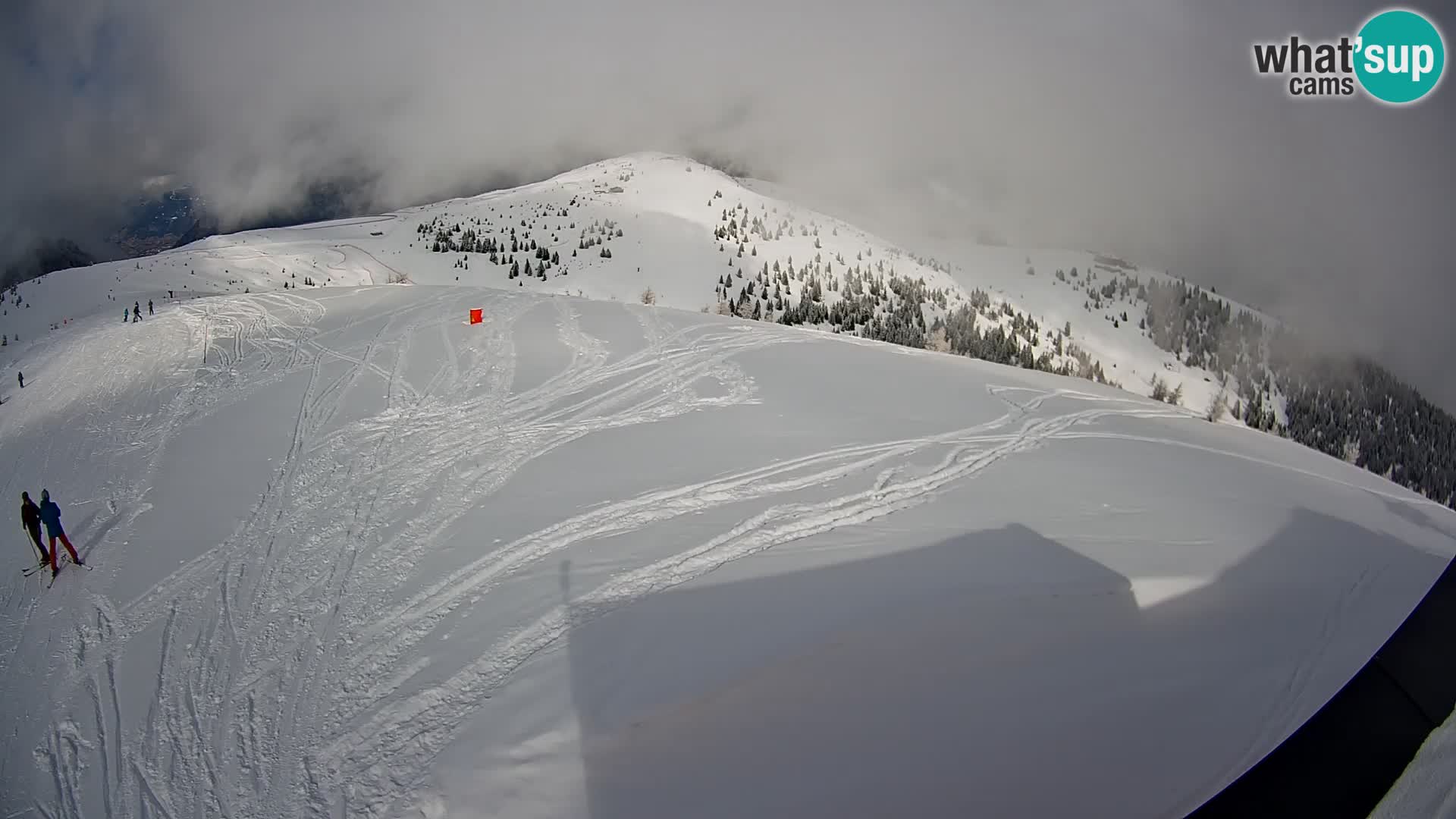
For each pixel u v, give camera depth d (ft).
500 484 42.32
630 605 28.17
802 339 87.04
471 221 524.11
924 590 28.84
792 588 29.09
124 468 49.57
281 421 55.98
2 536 42.04
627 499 39.37
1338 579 33.24
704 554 32.48
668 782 19.79
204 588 33.22
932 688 23.40
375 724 23.25
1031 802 19.42
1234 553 34.58
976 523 36.63
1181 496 43.55
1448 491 546.26
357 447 49.60
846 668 23.97
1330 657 26.53
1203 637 27.43
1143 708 23.07
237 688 26.16
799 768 20.24
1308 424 599.57
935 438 52.47
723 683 22.98
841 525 36.11
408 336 82.23
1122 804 19.34
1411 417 645.51
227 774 22.22
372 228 552.82
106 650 29.27
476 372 67.31
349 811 20.12
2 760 23.89
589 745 20.95
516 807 19.34
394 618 29.12
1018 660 25.04
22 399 76.33
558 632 26.66
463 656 25.94
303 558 35.17
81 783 22.63
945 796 19.51
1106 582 30.17
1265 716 22.89
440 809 19.57
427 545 35.17
